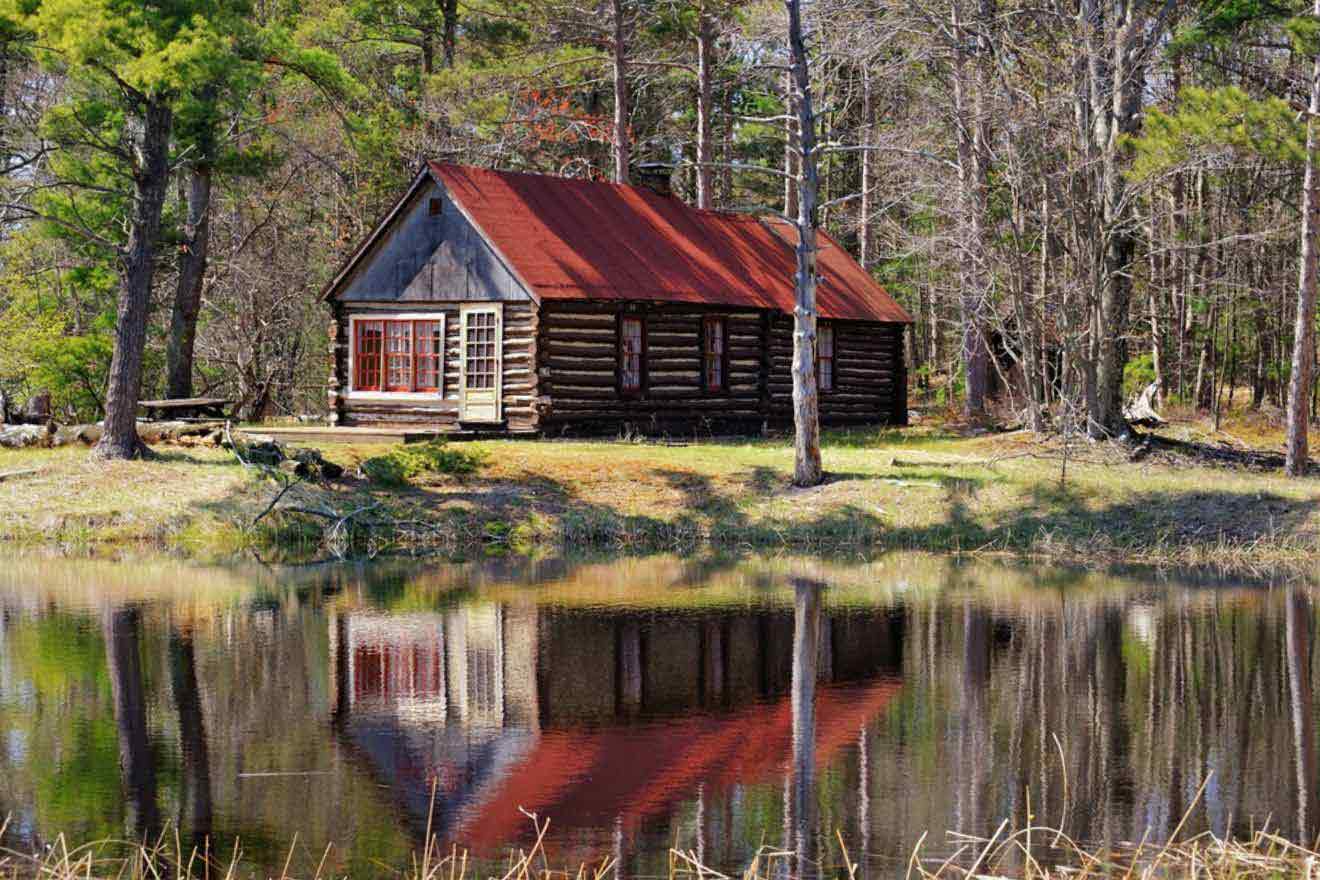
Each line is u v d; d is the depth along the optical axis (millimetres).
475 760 12938
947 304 47594
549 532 26891
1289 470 29906
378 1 47562
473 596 21156
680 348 36156
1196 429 39250
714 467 29391
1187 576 23406
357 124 36594
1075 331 35531
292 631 18516
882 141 42469
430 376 35344
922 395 53688
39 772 12531
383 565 24156
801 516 27172
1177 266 42875
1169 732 13992
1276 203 43906
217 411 35000
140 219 28781
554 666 16719
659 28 44188
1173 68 40344
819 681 16062
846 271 42594
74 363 42656
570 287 33469
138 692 15242
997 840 10914
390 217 35438
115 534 26328
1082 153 32594
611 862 10422
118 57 26000
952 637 18391
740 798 11891
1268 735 13859
